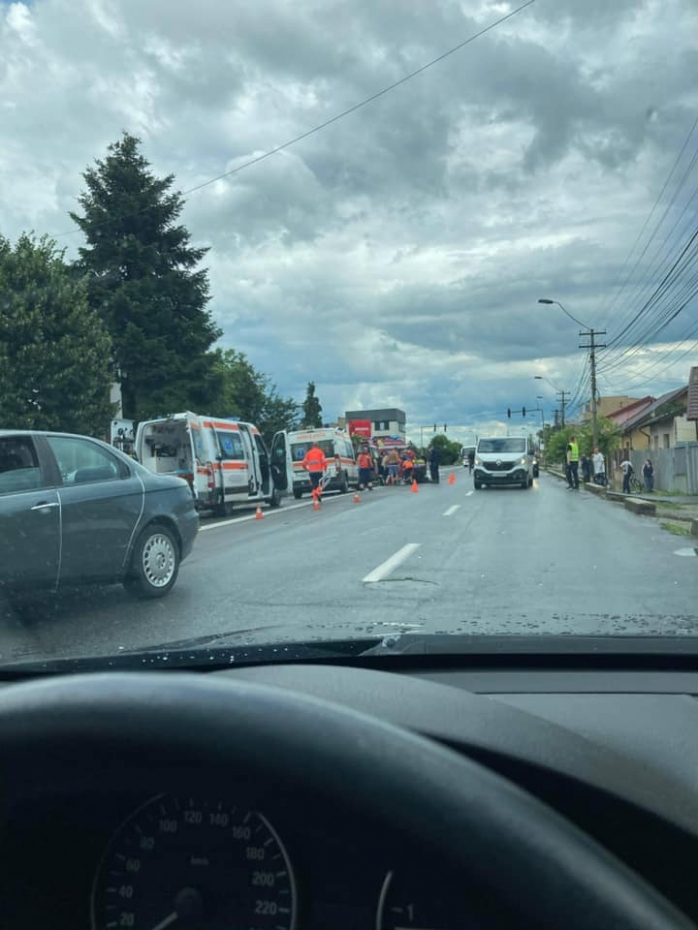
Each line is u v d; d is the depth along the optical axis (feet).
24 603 25.49
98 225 124.26
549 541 44.21
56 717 3.66
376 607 25.80
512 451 108.06
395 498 85.92
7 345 74.54
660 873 5.45
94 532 25.02
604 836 5.47
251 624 23.22
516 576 32.09
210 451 68.74
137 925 4.65
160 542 27.76
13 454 23.68
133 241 123.13
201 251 129.90
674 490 112.78
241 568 35.68
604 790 5.35
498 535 47.26
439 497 86.02
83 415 76.54
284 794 3.59
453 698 6.46
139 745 3.59
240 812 4.52
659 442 171.42
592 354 150.20
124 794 4.44
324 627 12.50
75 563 24.44
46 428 73.92
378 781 3.46
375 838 4.12
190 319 128.57
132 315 121.08
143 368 121.29
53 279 78.84
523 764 5.40
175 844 4.61
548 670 9.51
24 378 74.90
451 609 25.20
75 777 3.82
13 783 3.96
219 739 3.53
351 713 3.73
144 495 27.17
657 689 8.71
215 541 48.03
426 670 9.60
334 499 90.43
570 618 14.96
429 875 4.17
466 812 3.41
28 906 4.75
